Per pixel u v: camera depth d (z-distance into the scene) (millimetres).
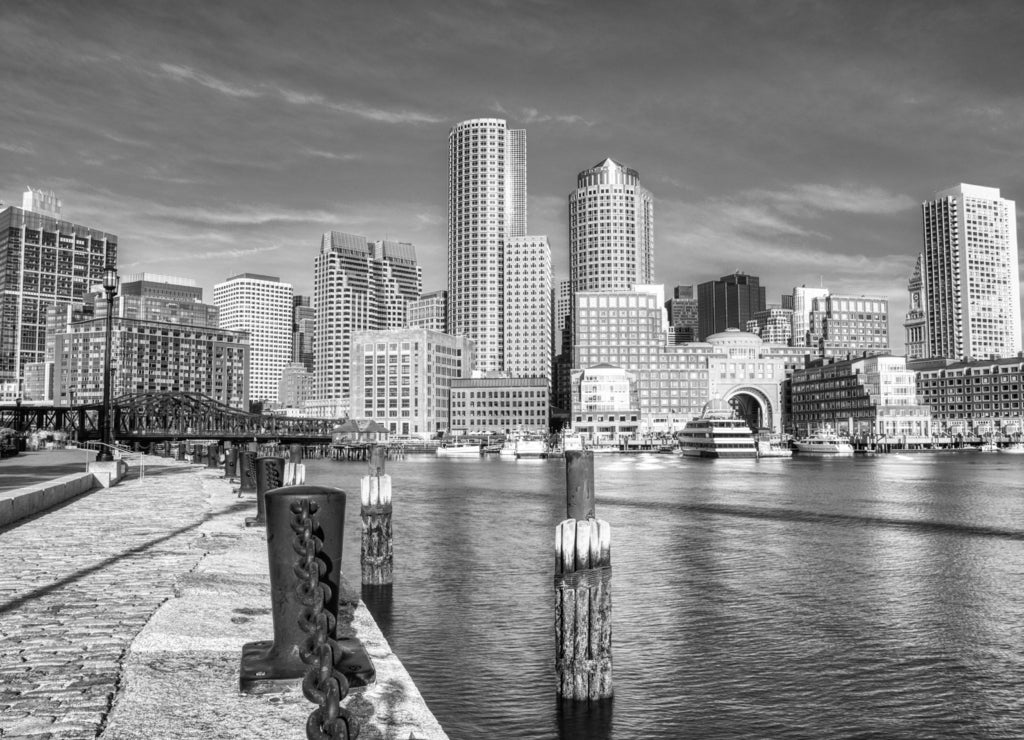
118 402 183625
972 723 20078
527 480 123062
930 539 54688
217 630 11078
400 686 9703
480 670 22812
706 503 83125
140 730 7590
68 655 10070
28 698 8523
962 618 30469
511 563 40906
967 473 147000
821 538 54656
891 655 25500
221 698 8539
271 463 23828
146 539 20078
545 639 25953
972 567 42812
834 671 23859
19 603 12945
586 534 17125
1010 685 22812
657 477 134375
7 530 21781
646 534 56406
